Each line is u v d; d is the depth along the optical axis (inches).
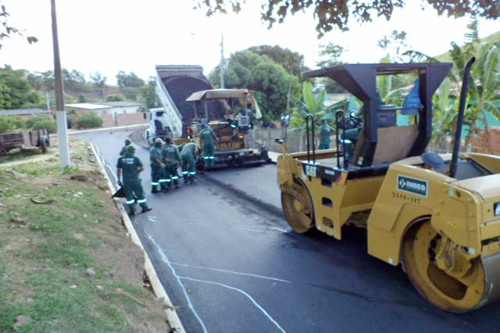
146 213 343.0
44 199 291.7
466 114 440.8
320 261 224.5
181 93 701.3
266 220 306.3
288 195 278.8
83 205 300.2
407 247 179.5
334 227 218.8
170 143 440.1
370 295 184.5
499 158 185.5
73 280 165.2
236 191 409.1
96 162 609.6
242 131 567.8
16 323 123.8
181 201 380.8
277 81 1098.1
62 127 457.1
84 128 1786.4
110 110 2240.4
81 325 131.6
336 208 214.7
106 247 219.9
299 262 224.7
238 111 580.7
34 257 181.8
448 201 148.1
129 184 336.8
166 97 689.0
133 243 246.8
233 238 270.5
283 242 257.4
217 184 450.6
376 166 208.5
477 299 151.3
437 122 461.7
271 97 1094.4
